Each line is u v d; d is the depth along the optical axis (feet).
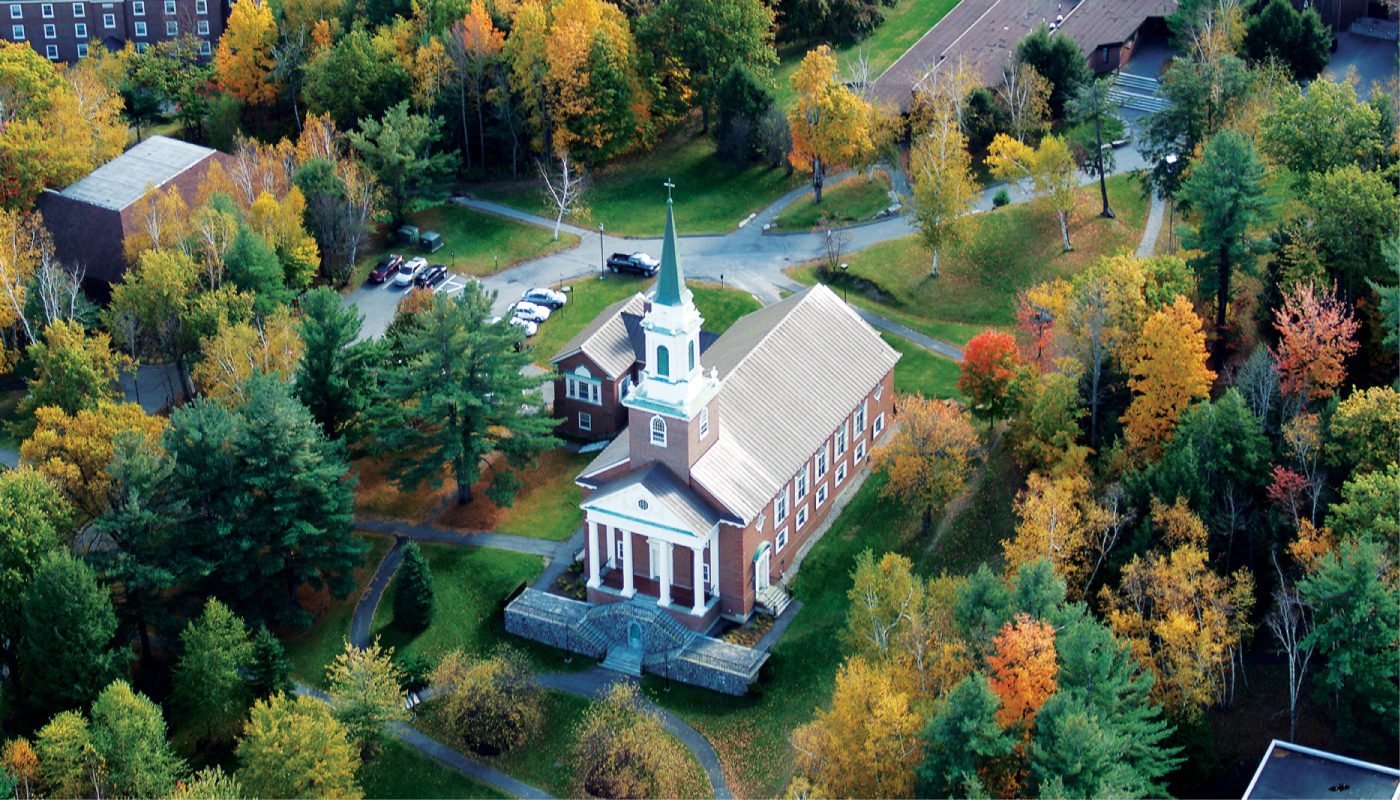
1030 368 453.58
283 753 377.91
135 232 570.87
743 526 419.33
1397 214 456.86
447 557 465.47
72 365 495.41
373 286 586.86
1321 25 616.80
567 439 510.17
